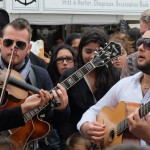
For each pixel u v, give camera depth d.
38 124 4.42
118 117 4.12
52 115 4.46
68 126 5.00
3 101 4.34
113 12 9.30
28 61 4.65
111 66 5.03
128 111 4.02
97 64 4.64
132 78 4.16
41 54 7.90
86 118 4.40
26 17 8.91
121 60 6.10
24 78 4.60
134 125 3.68
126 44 6.70
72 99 4.96
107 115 4.27
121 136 4.07
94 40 4.98
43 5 8.90
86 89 4.97
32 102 4.12
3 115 4.12
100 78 4.96
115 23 9.37
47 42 10.29
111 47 4.69
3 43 4.52
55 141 5.00
